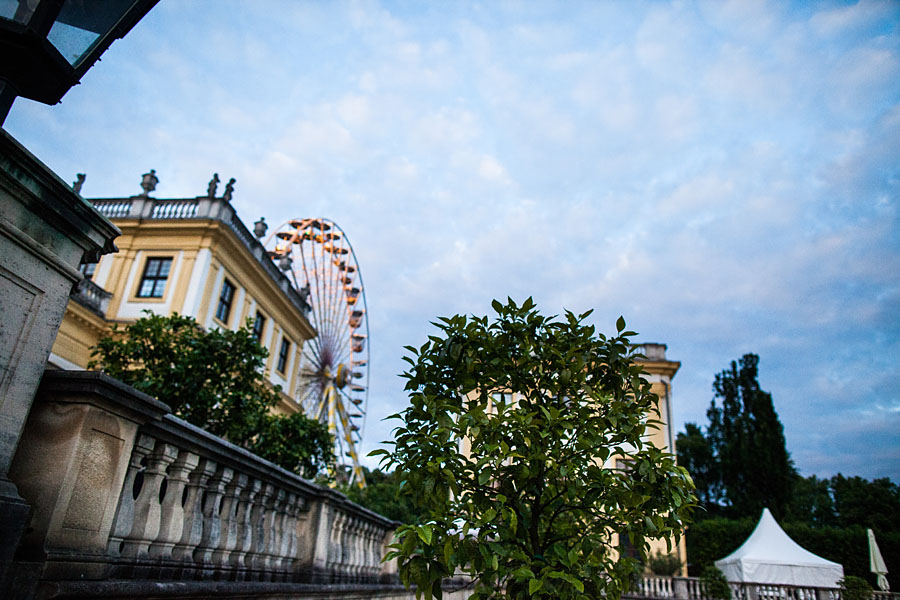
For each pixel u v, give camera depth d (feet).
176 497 12.60
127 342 34.65
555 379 10.84
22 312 8.79
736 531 93.04
